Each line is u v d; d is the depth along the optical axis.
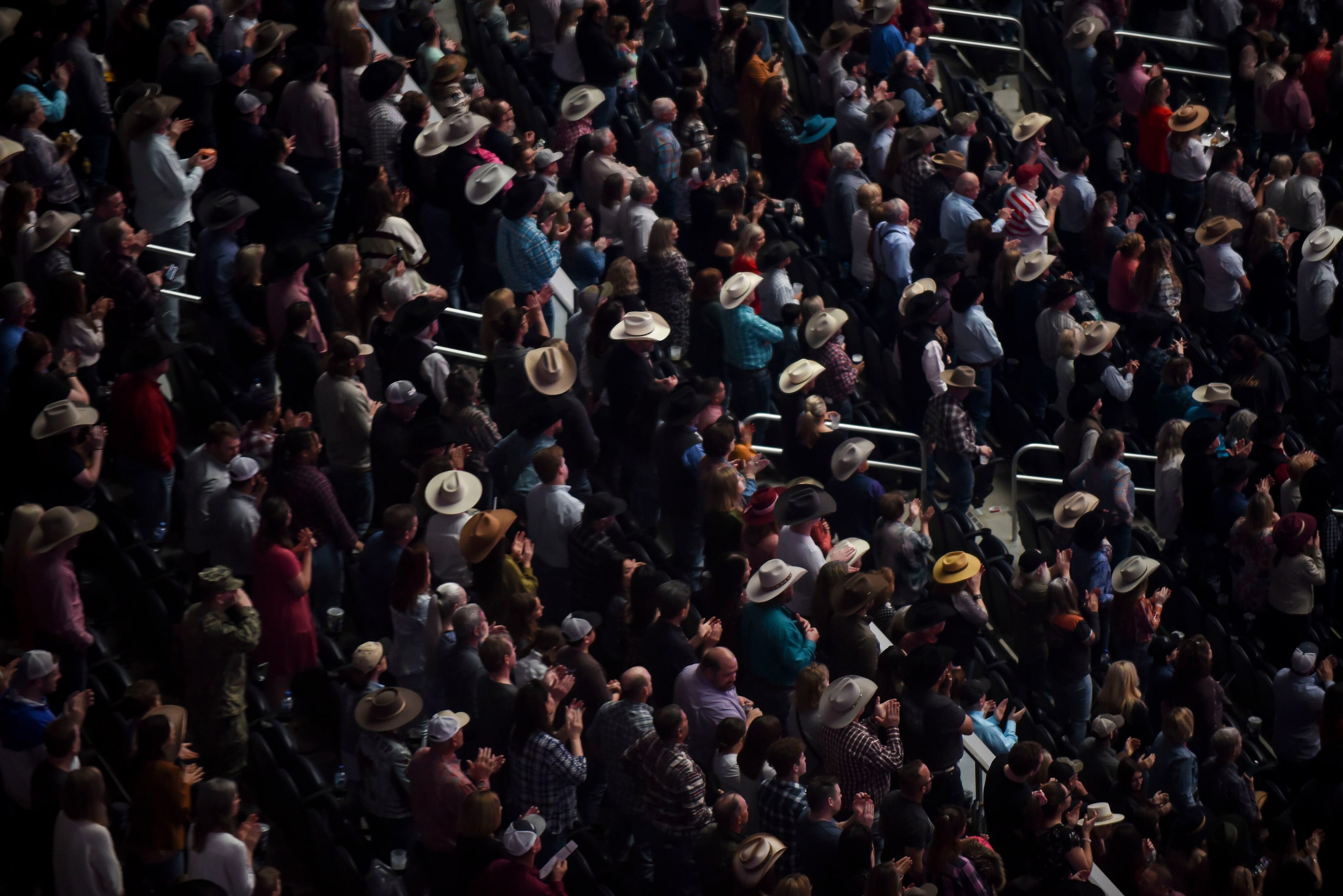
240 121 46.88
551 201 48.78
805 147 55.97
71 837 31.27
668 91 61.31
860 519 45.03
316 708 39.28
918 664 35.88
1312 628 48.38
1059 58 70.38
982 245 52.94
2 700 33.53
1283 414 56.56
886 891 30.48
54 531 36.25
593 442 41.81
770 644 37.06
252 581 38.84
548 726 33.72
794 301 49.25
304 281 44.88
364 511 41.72
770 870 31.27
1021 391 53.69
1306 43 64.81
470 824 31.16
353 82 50.72
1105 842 38.12
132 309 43.88
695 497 41.94
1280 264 56.56
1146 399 52.44
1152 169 61.72
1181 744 39.69
